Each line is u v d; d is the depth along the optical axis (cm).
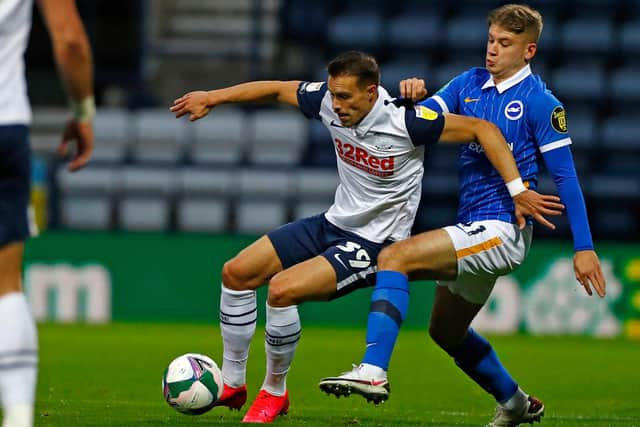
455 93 2044
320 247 2003
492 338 5156
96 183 6384
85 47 1323
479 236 1872
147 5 7050
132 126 6725
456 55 6981
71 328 5253
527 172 1948
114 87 7138
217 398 1952
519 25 1930
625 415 2581
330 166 6531
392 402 2850
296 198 6325
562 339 5206
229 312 2006
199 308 5600
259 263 1986
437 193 6238
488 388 2089
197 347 4369
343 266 1927
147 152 6700
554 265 5419
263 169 6384
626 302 5394
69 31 1304
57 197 5994
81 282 5553
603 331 5400
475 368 2073
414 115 1888
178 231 6328
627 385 3441
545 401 3009
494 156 1859
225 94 2012
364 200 1978
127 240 5581
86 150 1416
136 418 2002
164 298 5594
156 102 7131
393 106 1895
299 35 7081
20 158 1334
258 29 7088
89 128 1402
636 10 7000
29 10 1365
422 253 1828
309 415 2242
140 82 6931
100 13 6900
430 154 6419
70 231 5584
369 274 1962
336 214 2002
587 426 2167
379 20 7094
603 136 6538
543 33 6931
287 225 2036
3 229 1319
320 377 3438
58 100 6931
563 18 6994
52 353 4091
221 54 7112
